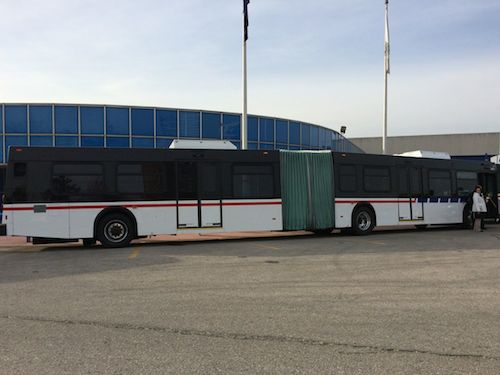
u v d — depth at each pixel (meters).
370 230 17.83
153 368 4.55
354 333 5.62
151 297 7.54
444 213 19.67
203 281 8.81
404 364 4.63
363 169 17.80
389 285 8.39
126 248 14.18
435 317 6.30
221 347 5.15
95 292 7.94
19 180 13.66
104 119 26.23
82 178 14.13
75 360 4.77
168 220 14.81
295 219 16.39
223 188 15.46
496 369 4.50
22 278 9.30
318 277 9.16
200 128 28.00
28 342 5.36
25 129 25.55
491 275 9.34
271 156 16.20
